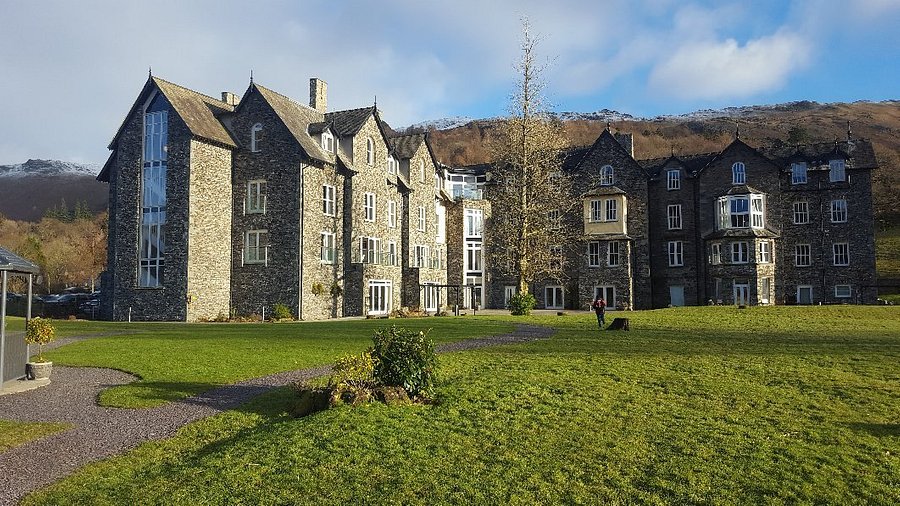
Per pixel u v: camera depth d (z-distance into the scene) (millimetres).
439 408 12078
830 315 33625
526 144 43906
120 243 40031
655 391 13508
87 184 193125
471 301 55844
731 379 14766
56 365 18656
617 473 8680
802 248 50438
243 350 20938
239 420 12031
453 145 140250
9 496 8727
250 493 8281
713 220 50438
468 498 7938
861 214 49125
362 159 44469
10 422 12273
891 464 8969
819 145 52719
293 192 39375
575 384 14125
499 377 14906
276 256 39500
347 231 43000
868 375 15234
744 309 37125
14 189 188500
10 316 43750
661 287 51812
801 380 14602
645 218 51125
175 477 9023
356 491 8242
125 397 14102
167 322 36906
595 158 53000
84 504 8305
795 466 8883
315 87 48000
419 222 51406
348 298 42562
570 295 52688
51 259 74125
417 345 13094
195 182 38406
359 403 12000
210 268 39219
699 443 9883
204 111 41281
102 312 42625
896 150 115812
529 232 44156
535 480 8445
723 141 138250
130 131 40562
